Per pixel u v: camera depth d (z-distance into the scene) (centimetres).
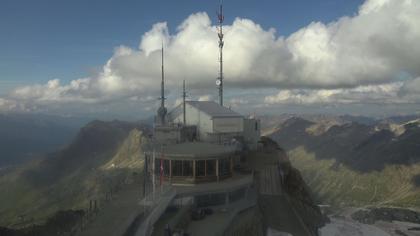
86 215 4822
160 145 6525
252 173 6831
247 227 5294
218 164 5956
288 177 8781
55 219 5556
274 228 6169
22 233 5262
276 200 6806
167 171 5866
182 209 4825
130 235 3609
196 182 5691
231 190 5556
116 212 4159
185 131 7756
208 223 4806
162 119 8519
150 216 4072
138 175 6912
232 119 8125
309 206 8900
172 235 3984
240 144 8094
